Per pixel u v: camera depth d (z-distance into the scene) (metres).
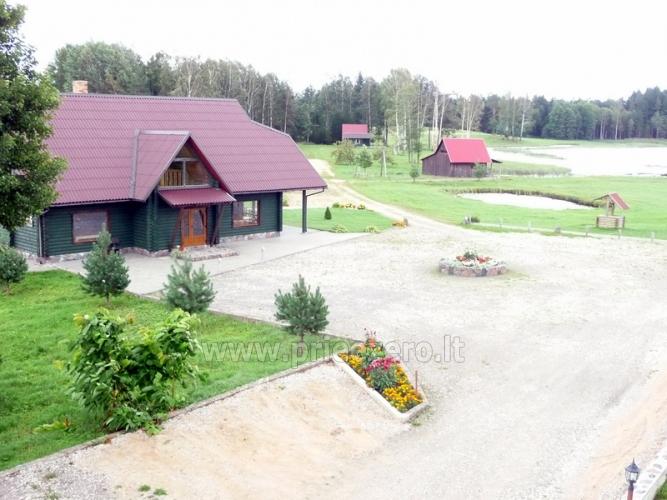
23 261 27.06
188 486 12.53
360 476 13.53
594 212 55.09
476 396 17.42
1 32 17.22
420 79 159.75
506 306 25.64
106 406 14.11
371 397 16.98
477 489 13.10
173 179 34.94
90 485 12.14
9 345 20.25
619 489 12.91
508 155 130.38
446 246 38.34
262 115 123.81
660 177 86.75
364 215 50.56
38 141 18.36
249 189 37.84
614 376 18.75
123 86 103.56
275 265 32.66
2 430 14.54
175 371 14.59
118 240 34.44
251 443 14.32
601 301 26.56
